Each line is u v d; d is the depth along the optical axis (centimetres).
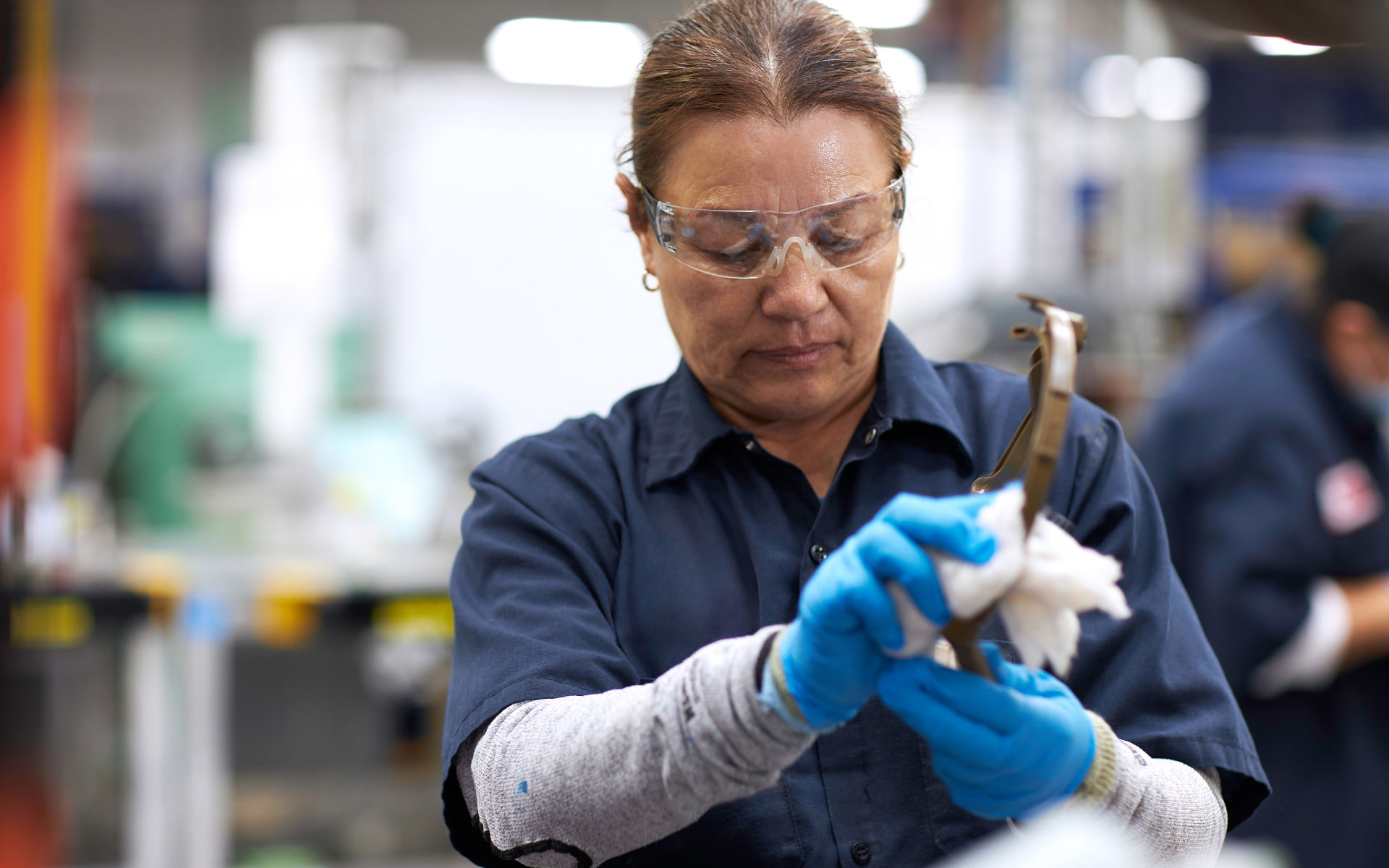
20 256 365
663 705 88
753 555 110
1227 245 452
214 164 459
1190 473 227
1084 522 108
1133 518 108
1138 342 383
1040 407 78
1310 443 219
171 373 382
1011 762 81
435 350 557
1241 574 216
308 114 477
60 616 278
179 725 301
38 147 370
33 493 317
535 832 94
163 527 362
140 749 300
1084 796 89
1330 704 220
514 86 554
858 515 112
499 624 106
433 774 377
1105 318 378
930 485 112
